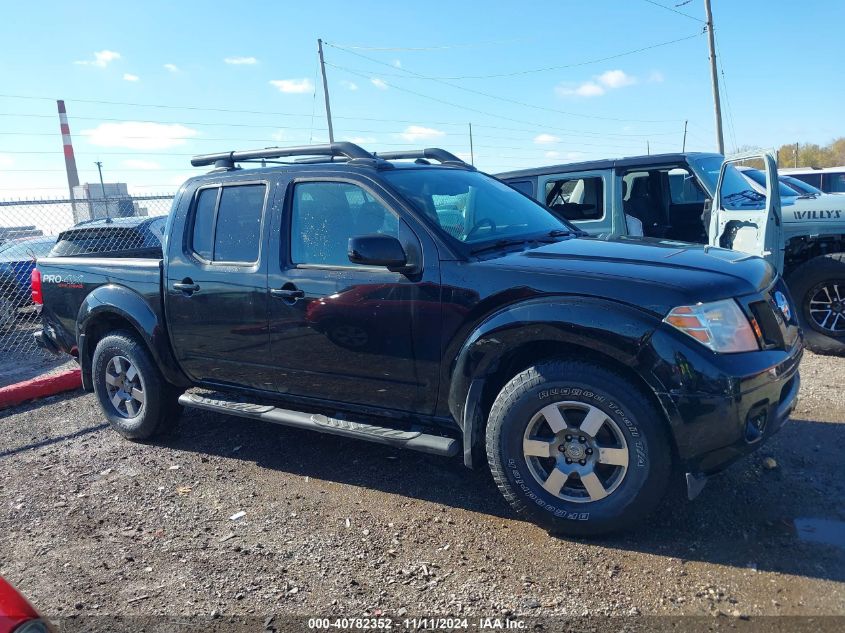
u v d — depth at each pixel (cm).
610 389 315
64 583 332
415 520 371
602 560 320
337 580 319
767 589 289
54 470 475
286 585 317
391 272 373
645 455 314
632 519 322
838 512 346
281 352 418
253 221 434
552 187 772
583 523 329
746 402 305
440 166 460
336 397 409
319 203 410
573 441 329
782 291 372
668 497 371
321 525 372
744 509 355
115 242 927
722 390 301
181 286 456
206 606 305
